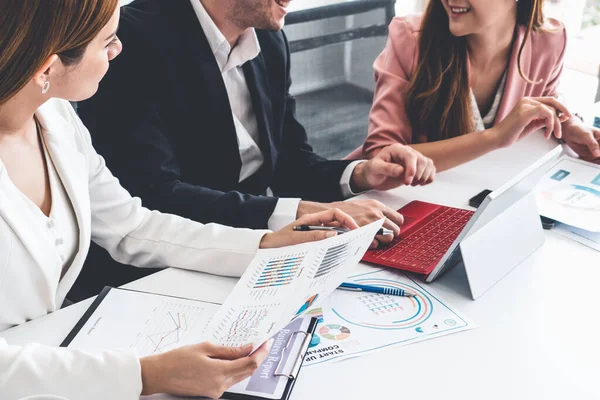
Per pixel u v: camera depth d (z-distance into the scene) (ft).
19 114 3.37
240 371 2.92
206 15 5.18
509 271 3.94
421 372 3.16
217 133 5.36
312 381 3.10
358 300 3.70
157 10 5.23
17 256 3.34
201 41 5.22
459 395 3.02
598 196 4.74
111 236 4.16
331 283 3.51
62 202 3.71
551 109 5.48
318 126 6.77
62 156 3.71
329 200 5.49
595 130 5.52
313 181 5.59
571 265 4.02
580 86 9.96
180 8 5.21
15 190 3.34
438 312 3.59
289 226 4.07
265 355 2.98
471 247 3.69
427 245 4.15
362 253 3.69
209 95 5.25
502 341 3.38
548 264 4.03
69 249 3.75
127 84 5.06
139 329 3.39
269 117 5.75
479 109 6.63
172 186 4.92
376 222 3.67
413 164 4.86
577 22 10.07
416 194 4.97
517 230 4.03
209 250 3.98
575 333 3.43
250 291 3.38
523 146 5.72
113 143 5.08
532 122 5.42
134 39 5.06
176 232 4.11
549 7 9.72
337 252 3.50
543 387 3.07
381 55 6.64
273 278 3.42
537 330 3.46
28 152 3.59
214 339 3.13
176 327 3.40
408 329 3.46
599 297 3.72
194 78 5.21
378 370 3.17
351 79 6.84
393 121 6.25
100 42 3.24
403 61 6.38
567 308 3.63
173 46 5.14
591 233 4.34
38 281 3.45
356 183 5.25
